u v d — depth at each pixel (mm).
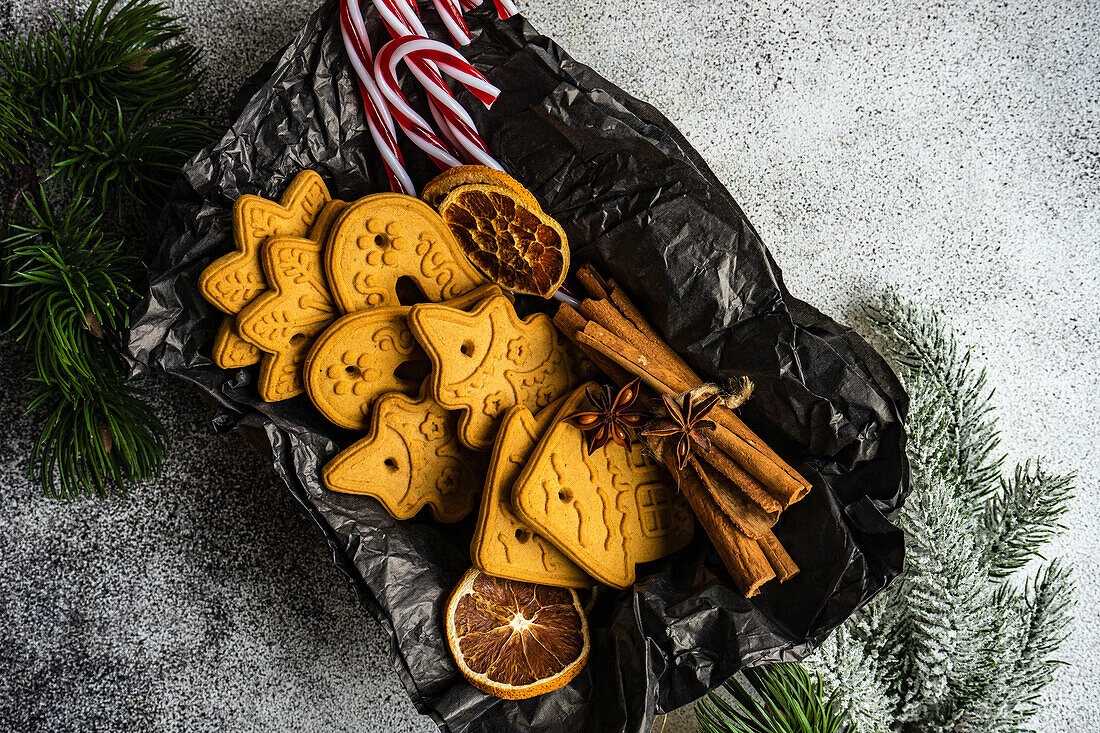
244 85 575
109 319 579
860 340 571
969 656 601
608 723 556
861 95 634
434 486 572
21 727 627
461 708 556
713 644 562
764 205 638
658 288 574
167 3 610
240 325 546
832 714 604
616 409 562
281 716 636
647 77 631
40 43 576
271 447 554
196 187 555
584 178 573
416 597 564
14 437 622
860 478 571
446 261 569
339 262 554
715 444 562
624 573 569
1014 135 637
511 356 569
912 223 640
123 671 631
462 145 572
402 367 585
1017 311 644
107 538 627
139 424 597
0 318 590
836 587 558
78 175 582
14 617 626
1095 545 649
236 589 633
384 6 550
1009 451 649
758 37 630
